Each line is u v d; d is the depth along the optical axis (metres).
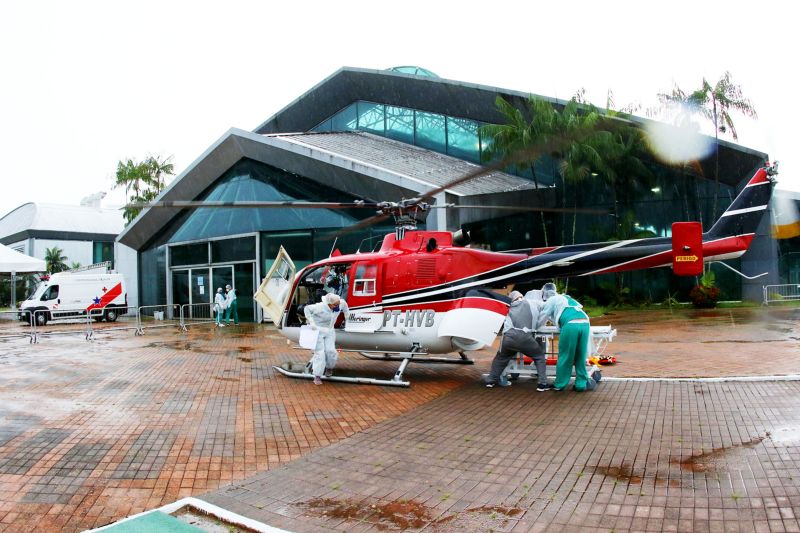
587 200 26.48
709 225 25.19
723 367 9.60
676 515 4.10
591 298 25.72
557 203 26.61
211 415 7.47
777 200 26.80
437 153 28.97
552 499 4.51
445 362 11.23
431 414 7.39
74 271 36.62
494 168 6.73
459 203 19.31
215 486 5.06
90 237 63.62
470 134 28.27
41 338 18.38
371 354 12.18
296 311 10.93
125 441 6.34
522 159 6.44
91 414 7.52
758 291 24.86
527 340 8.51
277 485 5.04
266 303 12.08
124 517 4.46
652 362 10.45
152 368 11.42
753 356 10.63
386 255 9.99
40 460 5.72
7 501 4.75
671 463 5.13
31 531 4.21
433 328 9.30
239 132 23.09
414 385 9.36
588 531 3.94
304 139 25.75
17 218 66.88
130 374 10.67
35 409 7.81
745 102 23.83
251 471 5.42
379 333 9.73
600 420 6.71
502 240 26.31
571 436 6.14
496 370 8.98
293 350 14.40
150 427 6.89
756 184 9.54
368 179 19.78
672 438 5.85
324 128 35.34
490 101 26.77
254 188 24.44
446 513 4.35
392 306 9.70
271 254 23.69
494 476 5.07
